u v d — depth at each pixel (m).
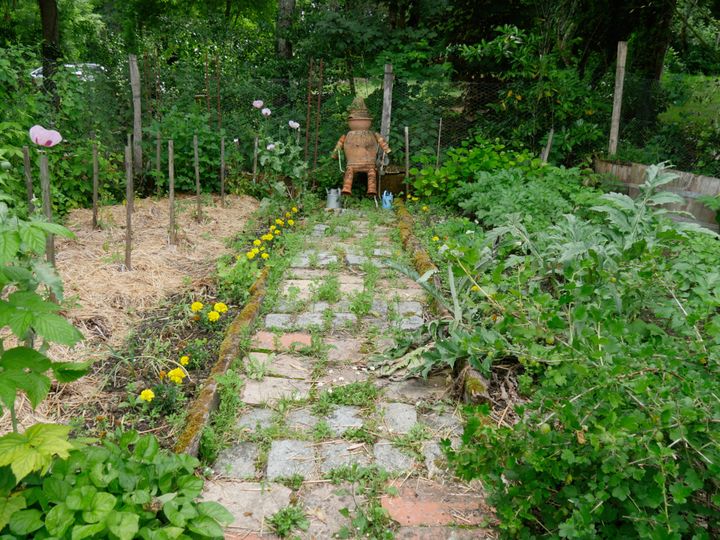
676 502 1.83
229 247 5.80
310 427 3.11
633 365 2.19
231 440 2.97
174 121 7.74
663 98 8.93
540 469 2.09
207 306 4.26
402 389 3.51
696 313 2.44
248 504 2.56
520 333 2.39
